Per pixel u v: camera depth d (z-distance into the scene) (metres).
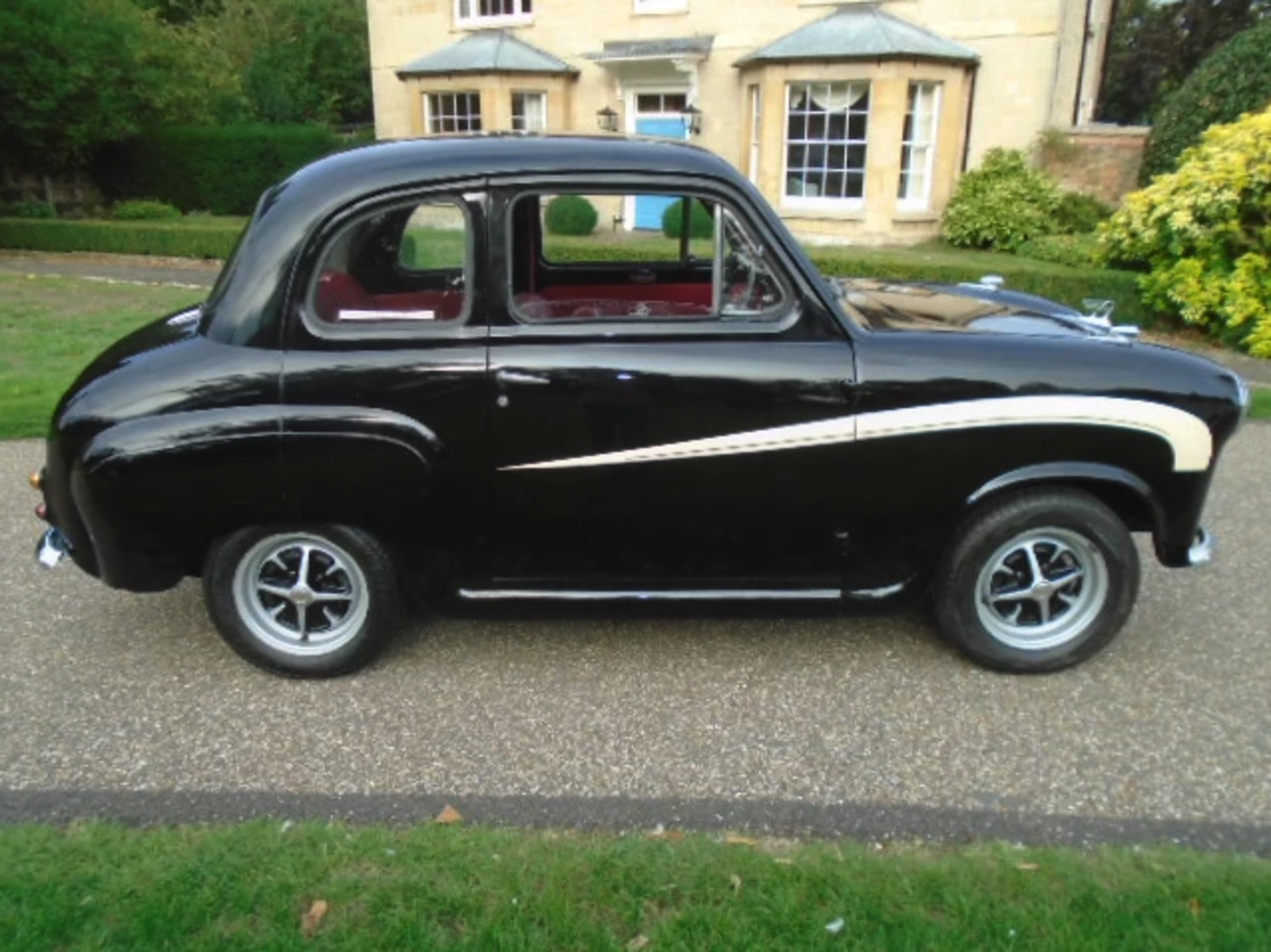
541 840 2.43
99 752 2.83
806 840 2.46
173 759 2.81
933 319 3.27
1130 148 13.03
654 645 3.52
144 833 2.44
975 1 13.41
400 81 17.30
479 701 3.14
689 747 2.88
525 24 16.38
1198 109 11.20
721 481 3.02
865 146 13.83
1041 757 2.82
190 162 19.80
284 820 2.52
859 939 2.06
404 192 2.90
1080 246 11.00
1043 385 2.97
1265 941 2.05
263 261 2.89
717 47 15.07
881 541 3.12
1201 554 3.24
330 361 2.90
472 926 2.10
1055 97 13.52
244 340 2.90
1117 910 2.15
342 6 35.09
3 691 3.16
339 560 3.15
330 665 3.22
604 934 2.07
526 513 3.05
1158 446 3.04
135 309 11.39
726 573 3.19
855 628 3.65
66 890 2.20
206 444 2.88
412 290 3.07
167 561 3.04
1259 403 6.63
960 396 2.96
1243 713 3.05
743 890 2.21
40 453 5.61
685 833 2.47
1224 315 8.61
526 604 3.21
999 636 3.26
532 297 3.21
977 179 13.43
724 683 3.25
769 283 2.95
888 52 12.96
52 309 11.26
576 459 2.98
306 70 33.69
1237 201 8.38
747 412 2.95
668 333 2.94
